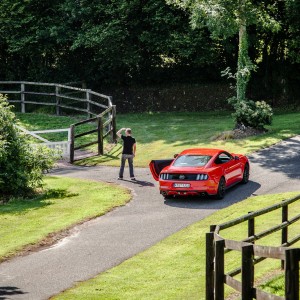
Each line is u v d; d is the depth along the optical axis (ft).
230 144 180.86
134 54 252.01
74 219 115.34
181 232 102.99
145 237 101.76
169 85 270.46
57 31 249.55
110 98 216.13
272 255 47.70
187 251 92.27
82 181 152.35
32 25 256.32
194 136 198.08
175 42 243.40
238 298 68.54
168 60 272.51
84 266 87.71
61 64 270.87
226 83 267.39
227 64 269.03
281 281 70.08
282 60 262.88
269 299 48.11
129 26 255.09
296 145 174.09
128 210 121.90
